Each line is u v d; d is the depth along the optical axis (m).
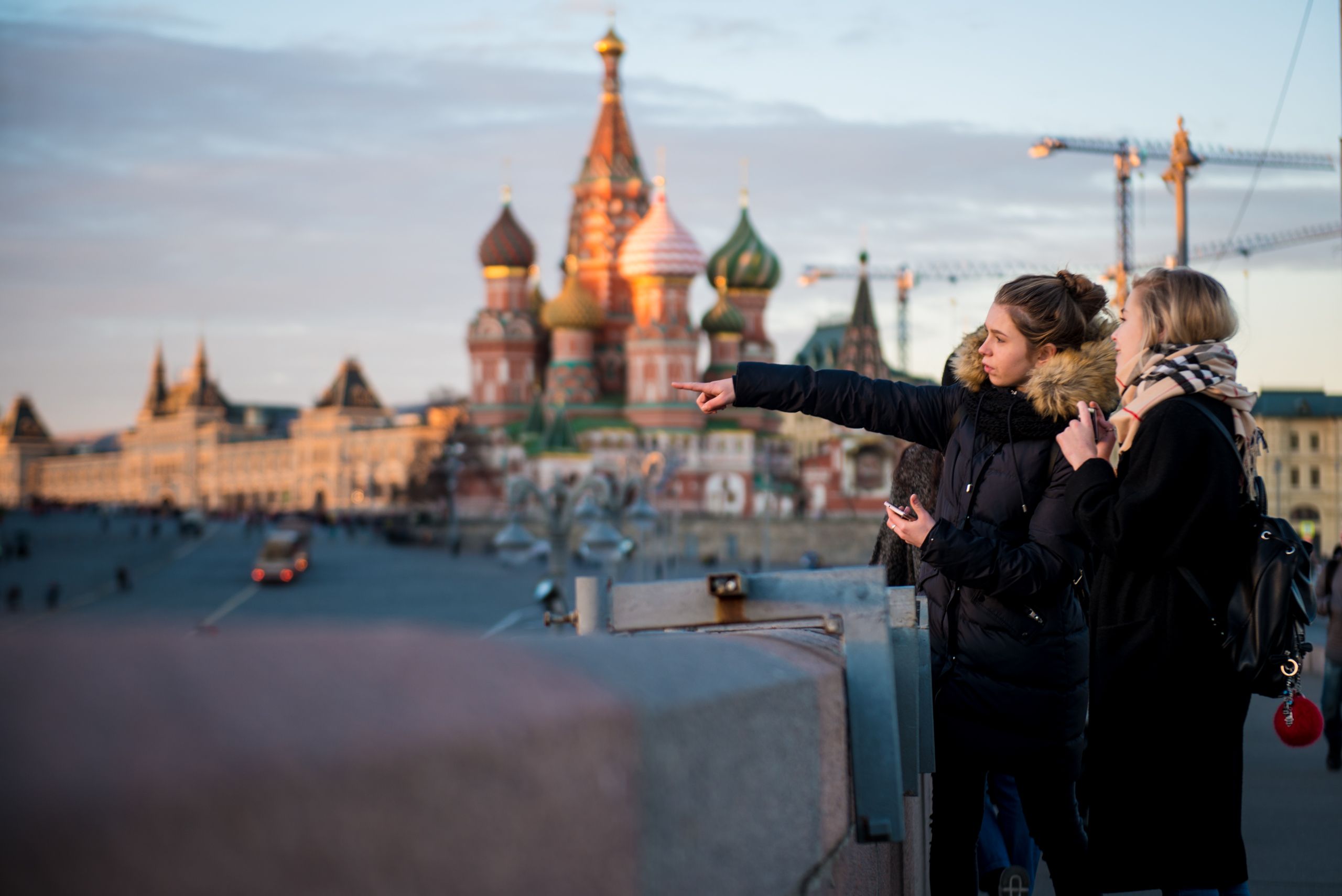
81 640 0.79
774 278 149.62
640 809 1.08
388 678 0.87
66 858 0.59
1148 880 4.18
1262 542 4.14
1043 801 4.15
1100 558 4.38
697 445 136.88
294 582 82.50
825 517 108.50
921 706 3.76
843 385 4.41
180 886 0.62
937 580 4.23
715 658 1.65
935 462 5.49
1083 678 4.12
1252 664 4.10
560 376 140.62
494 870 0.82
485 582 81.50
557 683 1.02
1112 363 4.12
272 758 0.69
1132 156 55.50
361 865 0.71
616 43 150.50
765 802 1.57
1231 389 4.22
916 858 4.41
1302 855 8.01
